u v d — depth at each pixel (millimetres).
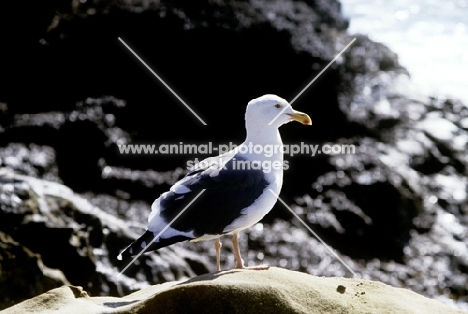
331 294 6703
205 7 15398
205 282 6422
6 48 14758
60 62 14781
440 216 14039
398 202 13586
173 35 14953
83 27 15016
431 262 13281
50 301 6664
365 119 15000
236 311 6328
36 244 10211
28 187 10570
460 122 16031
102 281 10352
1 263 9781
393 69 16875
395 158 14406
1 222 10172
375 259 13156
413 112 15727
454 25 20891
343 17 19766
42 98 14336
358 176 13789
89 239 10609
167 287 6836
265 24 15266
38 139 13328
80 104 13977
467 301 12953
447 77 18234
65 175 13148
